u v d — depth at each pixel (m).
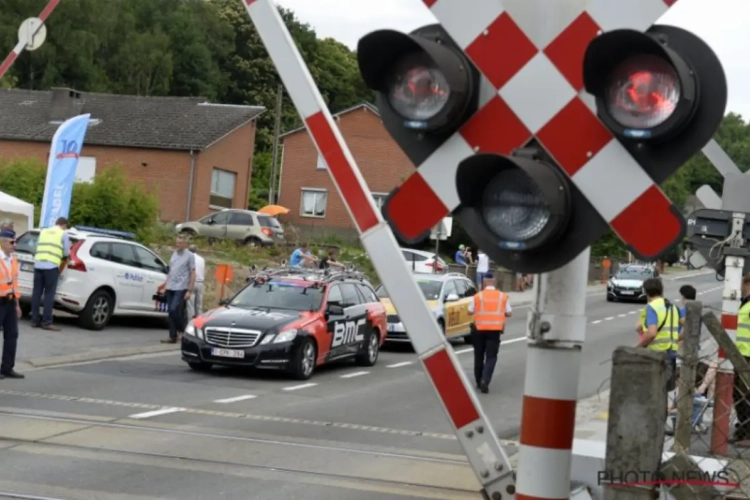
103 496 9.44
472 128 3.82
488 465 3.97
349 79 96.19
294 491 10.07
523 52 3.74
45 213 26.98
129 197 37.41
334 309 20.62
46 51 85.12
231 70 99.94
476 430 3.98
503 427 15.66
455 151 3.85
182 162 61.06
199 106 65.19
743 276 13.20
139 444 11.86
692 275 83.62
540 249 3.62
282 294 20.64
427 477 11.05
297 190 72.56
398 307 3.96
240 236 55.25
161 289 25.80
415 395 17.97
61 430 12.37
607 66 3.46
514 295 50.78
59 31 87.06
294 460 11.56
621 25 3.62
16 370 17.62
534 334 3.87
